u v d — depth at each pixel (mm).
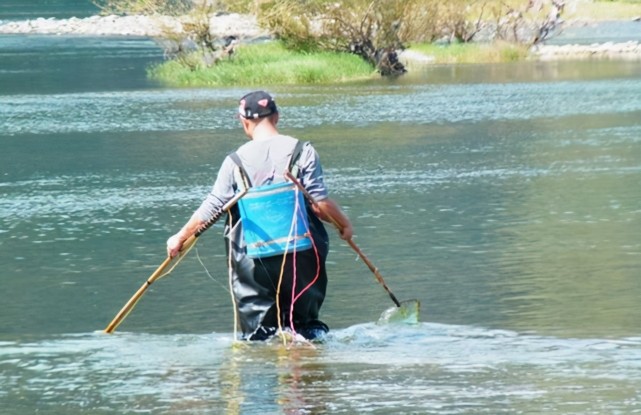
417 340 16891
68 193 35375
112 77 95812
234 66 95062
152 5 102812
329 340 16953
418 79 92750
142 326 18781
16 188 36656
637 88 78562
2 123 59156
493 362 15086
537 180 36719
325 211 17172
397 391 13516
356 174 38875
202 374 14664
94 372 14961
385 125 56594
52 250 26391
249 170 17000
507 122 57344
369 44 101875
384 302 20250
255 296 17031
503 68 104125
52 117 62406
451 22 124375
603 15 183750
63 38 155500
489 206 31672
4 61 115750
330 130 54438
